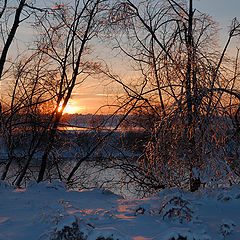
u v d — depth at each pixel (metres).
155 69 7.86
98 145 9.37
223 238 3.55
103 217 4.15
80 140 9.86
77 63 10.42
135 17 8.49
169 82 6.86
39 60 10.19
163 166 6.13
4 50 9.34
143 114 8.61
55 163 10.66
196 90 5.63
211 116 5.35
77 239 3.33
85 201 5.33
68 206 4.65
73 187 10.07
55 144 10.38
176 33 7.88
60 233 3.35
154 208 4.56
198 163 5.79
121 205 5.14
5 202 4.86
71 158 10.88
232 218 4.23
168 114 5.64
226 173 5.72
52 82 10.45
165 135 5.71
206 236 3.33
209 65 6.14
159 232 3.59
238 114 6.02
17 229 3.62
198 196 5.54
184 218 4.02
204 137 5.32
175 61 6.57
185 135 5.73
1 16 9.38
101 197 5.81
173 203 4.33
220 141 5.55
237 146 5.75
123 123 8.90
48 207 4.35
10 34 9.28
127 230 3.67
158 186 7.62
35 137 10.46
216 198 5.17
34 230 3.61
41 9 9.22
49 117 10.69
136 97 8.38
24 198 5.19
